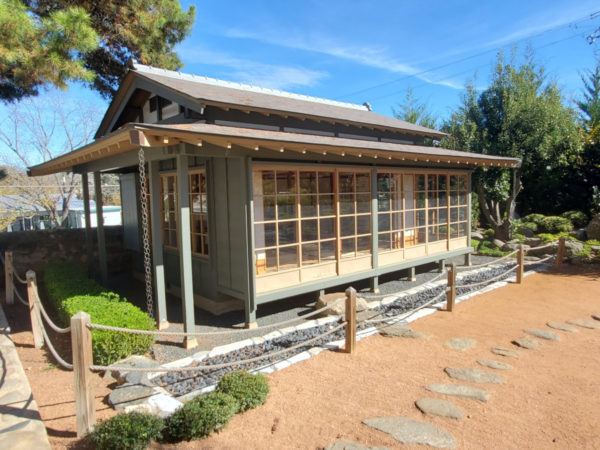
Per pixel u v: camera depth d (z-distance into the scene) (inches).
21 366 178.5
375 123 354.9
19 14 236.5
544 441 114.7
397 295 297.0
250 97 309.9
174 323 240.1
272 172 233.1
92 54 420.2
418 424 123.9
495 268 397.7
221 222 242.2
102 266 321.7
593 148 558.9
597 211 546.9
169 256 308.0
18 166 772.0
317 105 389.7
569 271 371.2
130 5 389.7
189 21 447.2
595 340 201.2
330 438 118.1
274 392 148.1
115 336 170.2
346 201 276.5
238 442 116.8
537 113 486.6
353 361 176.4
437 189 363.9
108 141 193.3
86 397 121.3
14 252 368.5
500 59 524.1
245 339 210.2
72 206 887.7
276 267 237.8
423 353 185.0
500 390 146.7
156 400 136.9
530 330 215.3
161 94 270.2
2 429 125.5
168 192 301.9
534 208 628.7
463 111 549.3
